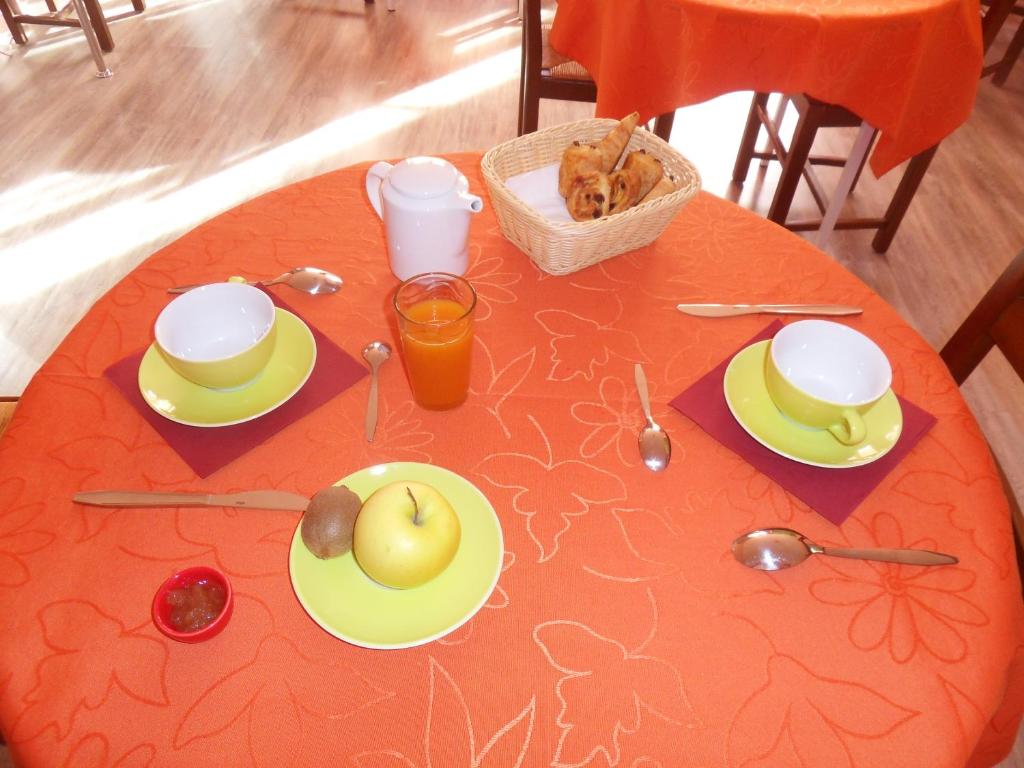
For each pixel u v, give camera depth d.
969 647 0.67
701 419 0.86
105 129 2.90
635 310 1.01
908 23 1.63
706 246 1.12
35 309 2.20
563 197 1.09
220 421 0.83
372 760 0.59
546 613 0.69
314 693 0.63
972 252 2.53
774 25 1.63
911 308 2.33
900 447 0.84
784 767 0.60
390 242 0.98
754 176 2.85
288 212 1.14
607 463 0.82
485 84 3.26
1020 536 0.96
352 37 3.56
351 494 0.70
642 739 0.61
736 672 0.65
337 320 0.97
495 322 0.98
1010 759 1.37
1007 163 2.92
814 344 0.87
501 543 0.71
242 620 0.67
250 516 0.75
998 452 1.95
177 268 1.03
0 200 2.57
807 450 0.83
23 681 0.63
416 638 0.65
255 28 3.59
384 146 2.89
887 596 0.71
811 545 0.74
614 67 1.82
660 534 0.75
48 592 0.68
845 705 0.64
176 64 3.30
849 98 1.75
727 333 0.98
